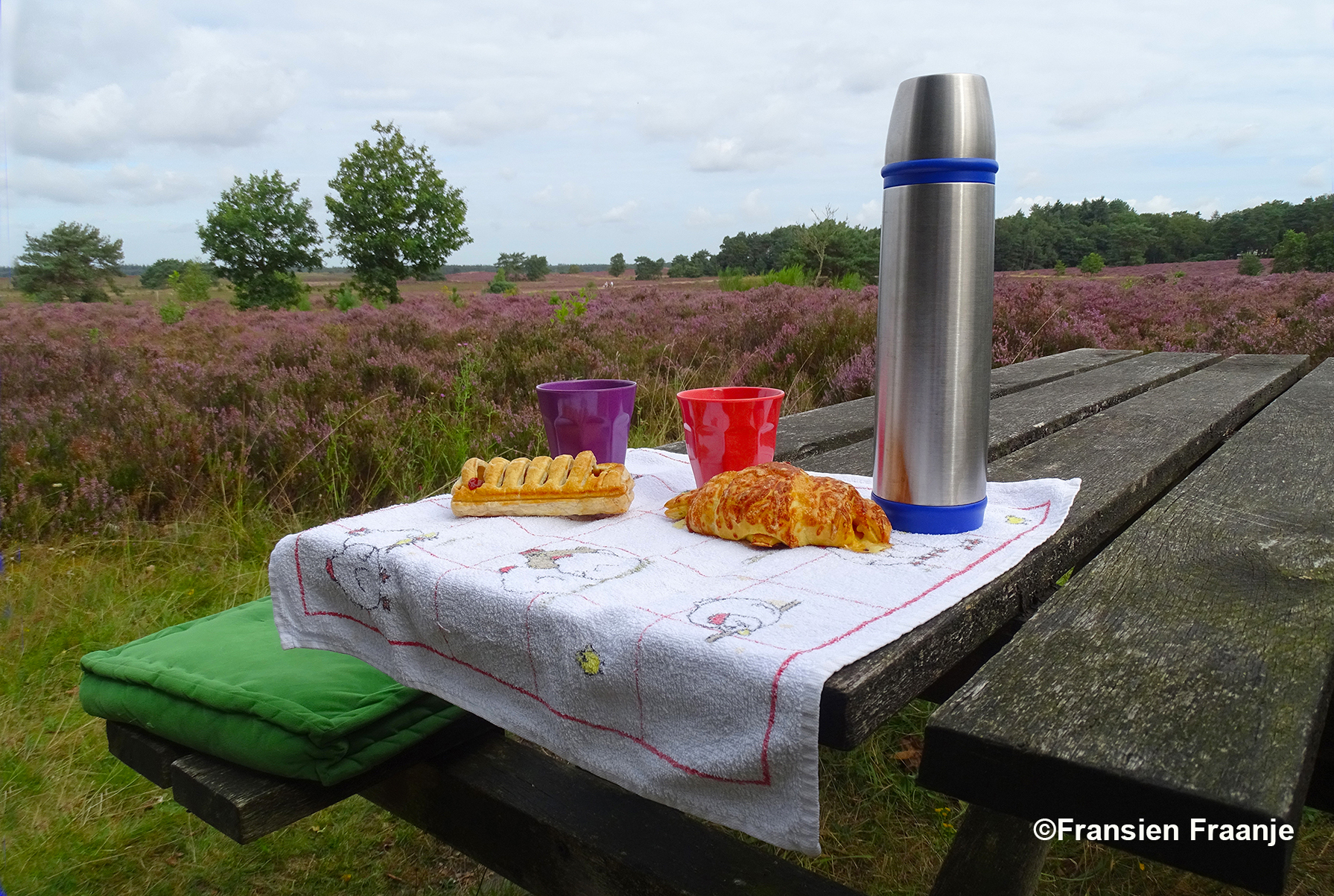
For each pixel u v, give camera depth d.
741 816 0.51
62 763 1.67
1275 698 0.47
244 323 8.53
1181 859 0.39
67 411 3.49
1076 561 0.80
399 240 25.39
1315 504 0.93
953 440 0.73
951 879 0.73
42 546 2.56
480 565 0.70
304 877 1.44
